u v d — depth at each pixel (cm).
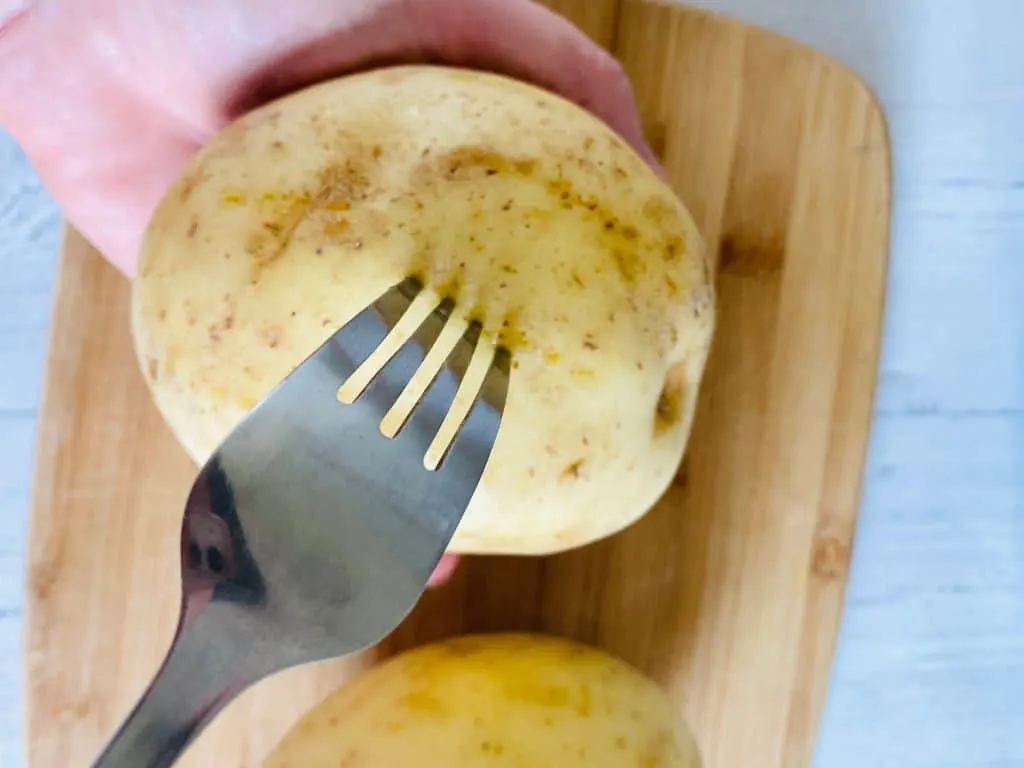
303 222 15
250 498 12
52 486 21
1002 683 25
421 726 17
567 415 15
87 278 21
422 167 15
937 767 25
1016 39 24
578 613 21
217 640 12
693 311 16
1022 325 24
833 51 24
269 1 16
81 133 18
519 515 15
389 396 13
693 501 21
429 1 17
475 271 15
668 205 16
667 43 21
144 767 11
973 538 25
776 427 21
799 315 21
